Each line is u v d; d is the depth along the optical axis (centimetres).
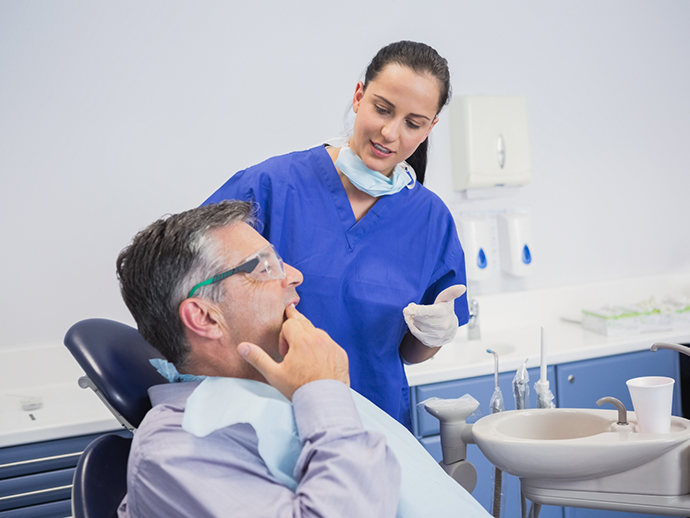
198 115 222
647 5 276
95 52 210
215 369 96
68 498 168
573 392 216
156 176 219
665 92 281
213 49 222
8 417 177
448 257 143
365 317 132
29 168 206
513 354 211
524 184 251
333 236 131
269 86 230
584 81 269
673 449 96
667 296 254
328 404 82
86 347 109
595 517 211
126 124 215
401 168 134
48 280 210
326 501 74
